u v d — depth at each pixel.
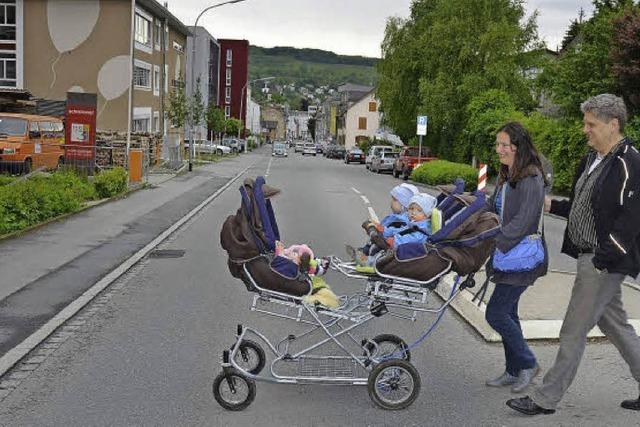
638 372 5.14
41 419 4.96
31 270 10.27
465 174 31.52
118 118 41.12
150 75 45.78
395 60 43.72
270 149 123.06
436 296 8.84
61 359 6.34
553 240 15.12
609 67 25.52
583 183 4.92
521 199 5.19
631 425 4.94
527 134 5.26
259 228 5.02
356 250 5.87
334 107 143.62
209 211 19.05
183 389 5.58
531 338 6.94
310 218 17.62
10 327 7.25
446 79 38.41
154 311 8.15
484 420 5.01
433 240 5.08
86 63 40.78
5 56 40.81
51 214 15.73
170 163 35.91
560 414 5.13
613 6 29.02
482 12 38.31
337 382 5.23
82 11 40.44
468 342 6.97
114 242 13.01
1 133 23.83
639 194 4.60
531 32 38.44
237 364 5.49
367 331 7.26
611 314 5.15
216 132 79.19
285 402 5.31
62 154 25.92
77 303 8.31
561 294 8.67
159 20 47.75
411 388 5.21
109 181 20.53
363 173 44.06
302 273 5.16
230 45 124.44
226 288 9.42
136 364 6.20
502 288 5.36
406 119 44.69
